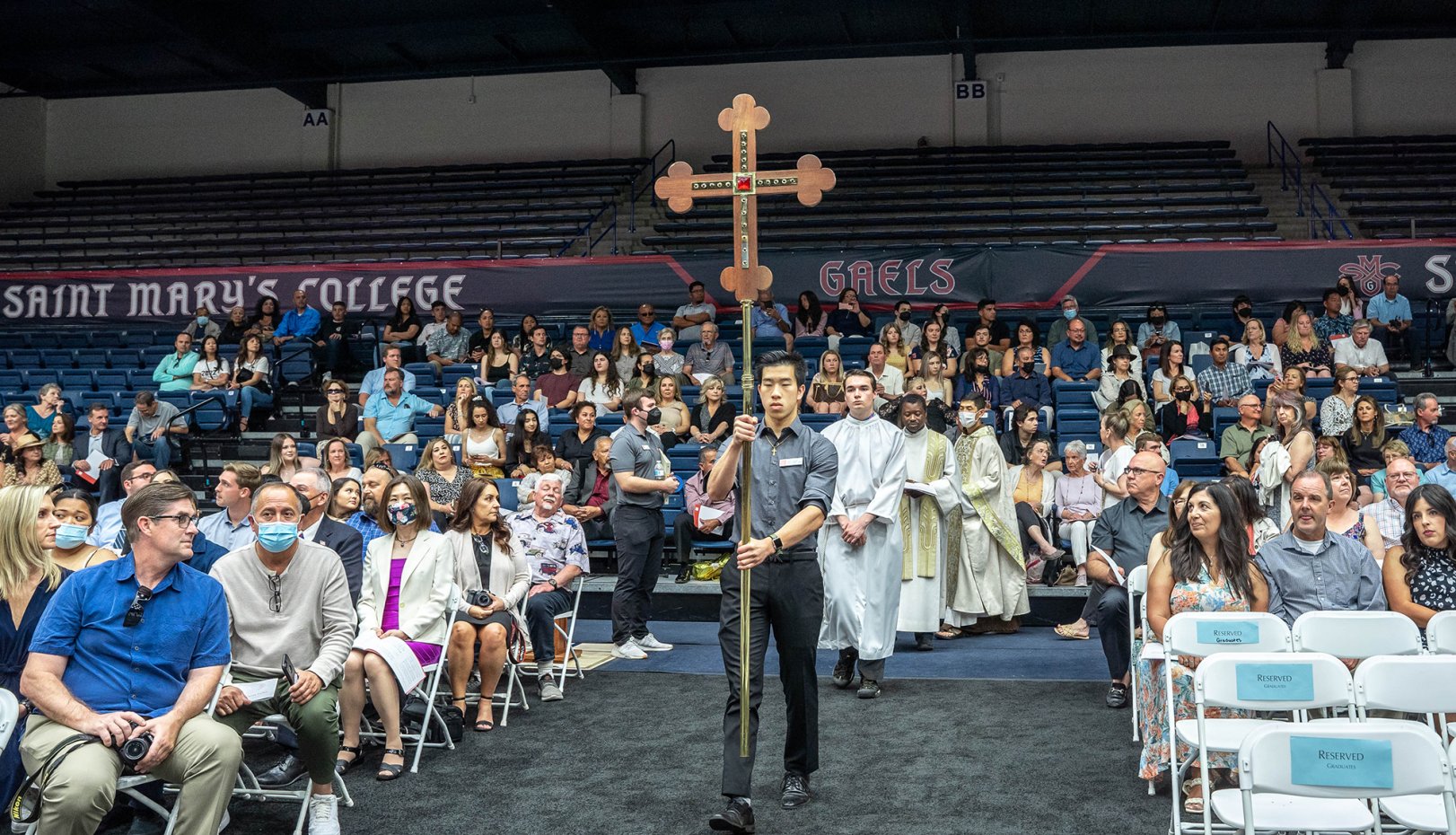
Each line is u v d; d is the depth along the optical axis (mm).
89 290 15859
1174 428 10578
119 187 20062
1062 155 17750
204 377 13383
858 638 6184
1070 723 5719
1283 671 3559
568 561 6801
